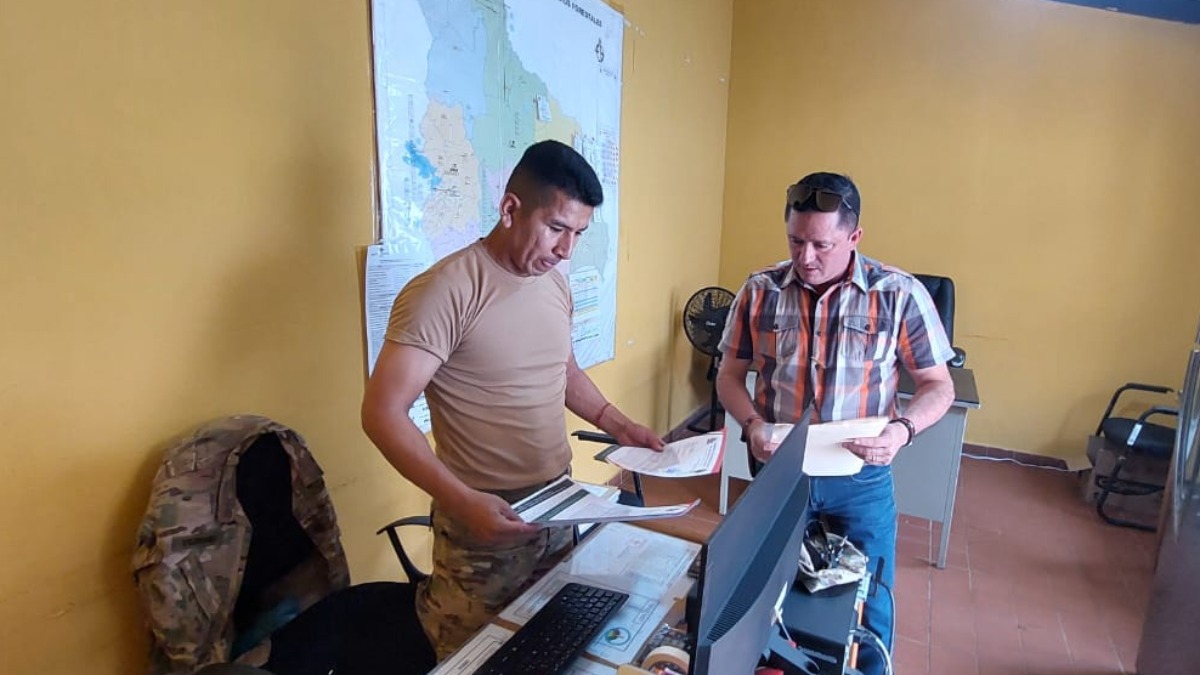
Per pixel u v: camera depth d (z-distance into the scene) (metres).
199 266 1.33
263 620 1.42
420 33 1.77
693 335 3.65
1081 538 2.97
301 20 1.47
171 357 1.30
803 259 1.53
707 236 4.07
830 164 3.96
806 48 3.88
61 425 1.15
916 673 2.11
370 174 1.68
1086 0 2.97
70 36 1.09
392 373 1.19
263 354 1.48
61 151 1.10
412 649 1.41
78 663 1.23
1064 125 3.46
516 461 1.38
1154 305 3.46
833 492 1.62
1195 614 1.69
